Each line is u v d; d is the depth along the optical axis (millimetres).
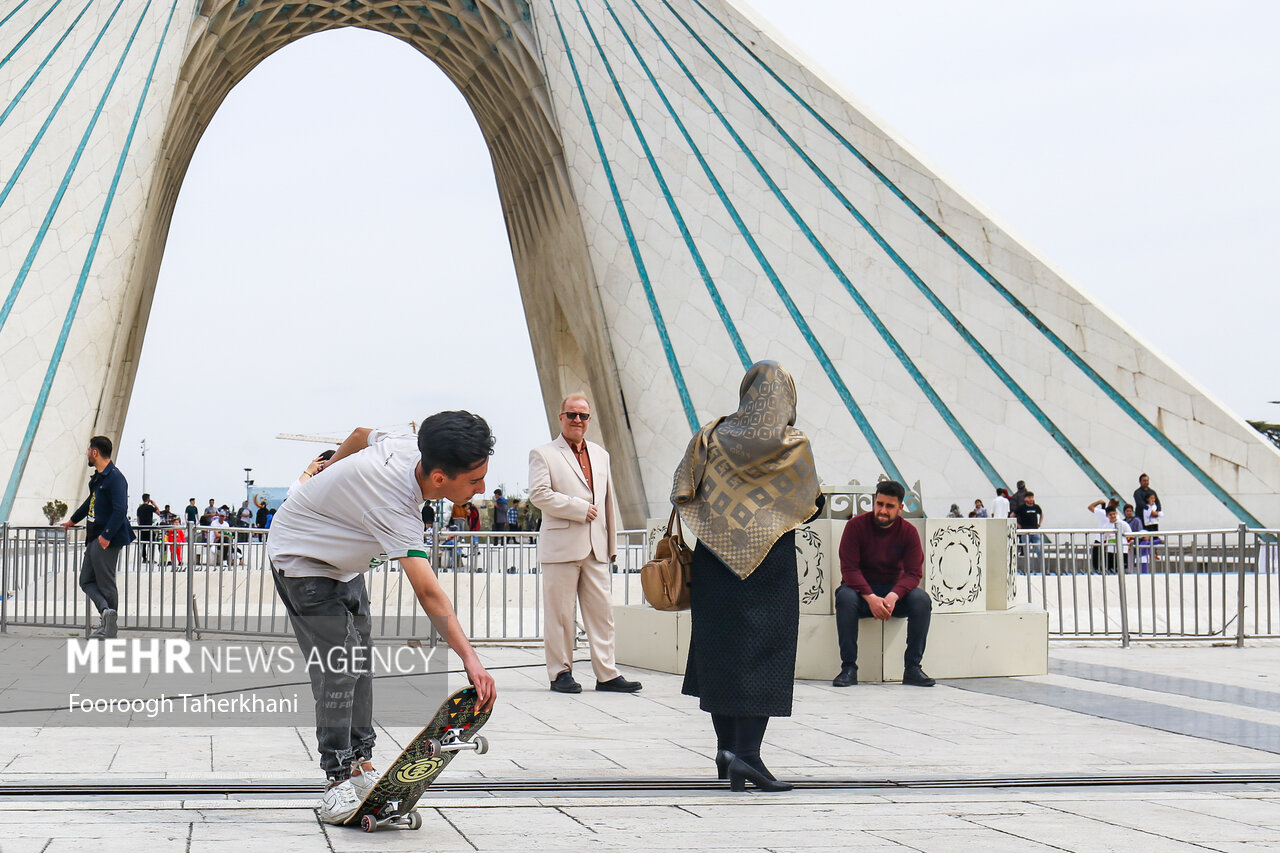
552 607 7734
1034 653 8641
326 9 27797
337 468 3592
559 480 7680
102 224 23531
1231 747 5352
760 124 24281
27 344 22906
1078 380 22391
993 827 3510
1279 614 12797
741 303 24250
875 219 23594
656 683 8258
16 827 3303
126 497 10102
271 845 3148
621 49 25094
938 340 23156
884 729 5938
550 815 3658
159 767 4469
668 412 24609
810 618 8422
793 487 4492
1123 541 11508
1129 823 3582
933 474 23000
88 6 23344
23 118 23047
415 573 3498
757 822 3574
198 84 26297
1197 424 21703
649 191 24906
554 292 30625
